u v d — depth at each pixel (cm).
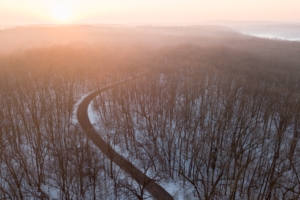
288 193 3155
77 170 3131
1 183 3091
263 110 5156
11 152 3397
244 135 4172
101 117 4906
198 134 4453
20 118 4316
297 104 4762
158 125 4666
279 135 3516
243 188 3328
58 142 3812
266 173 3241
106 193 3180
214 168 3519
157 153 3903
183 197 3209
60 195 3025
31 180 3188
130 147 4162
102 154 3831
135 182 3359
